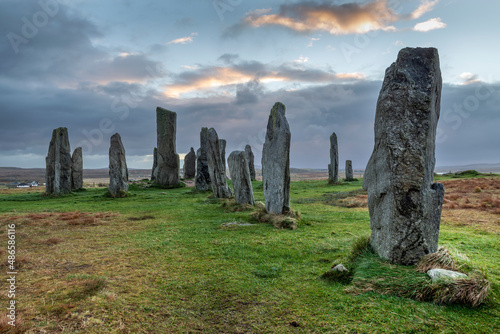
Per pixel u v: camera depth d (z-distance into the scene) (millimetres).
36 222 15078
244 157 20109
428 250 7078
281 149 14938
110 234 12422
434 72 7367
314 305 5852
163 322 5352
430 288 5859
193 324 5312
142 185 38406
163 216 17172
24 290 6559
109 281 7113
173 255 9250
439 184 7480
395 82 7449
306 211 18734
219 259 8820
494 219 14156
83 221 15008
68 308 5652
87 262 8609
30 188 51844
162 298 6258
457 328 4910
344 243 10188
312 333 4953
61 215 17203
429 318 5191
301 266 8094
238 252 9461
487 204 17406
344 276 7008
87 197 29562
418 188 7039
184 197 27922
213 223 14484
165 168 38219
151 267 8156
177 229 13219
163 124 38406
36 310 5570
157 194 31031
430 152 7500
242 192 20016
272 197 15305
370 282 6438
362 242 8531
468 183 27656
